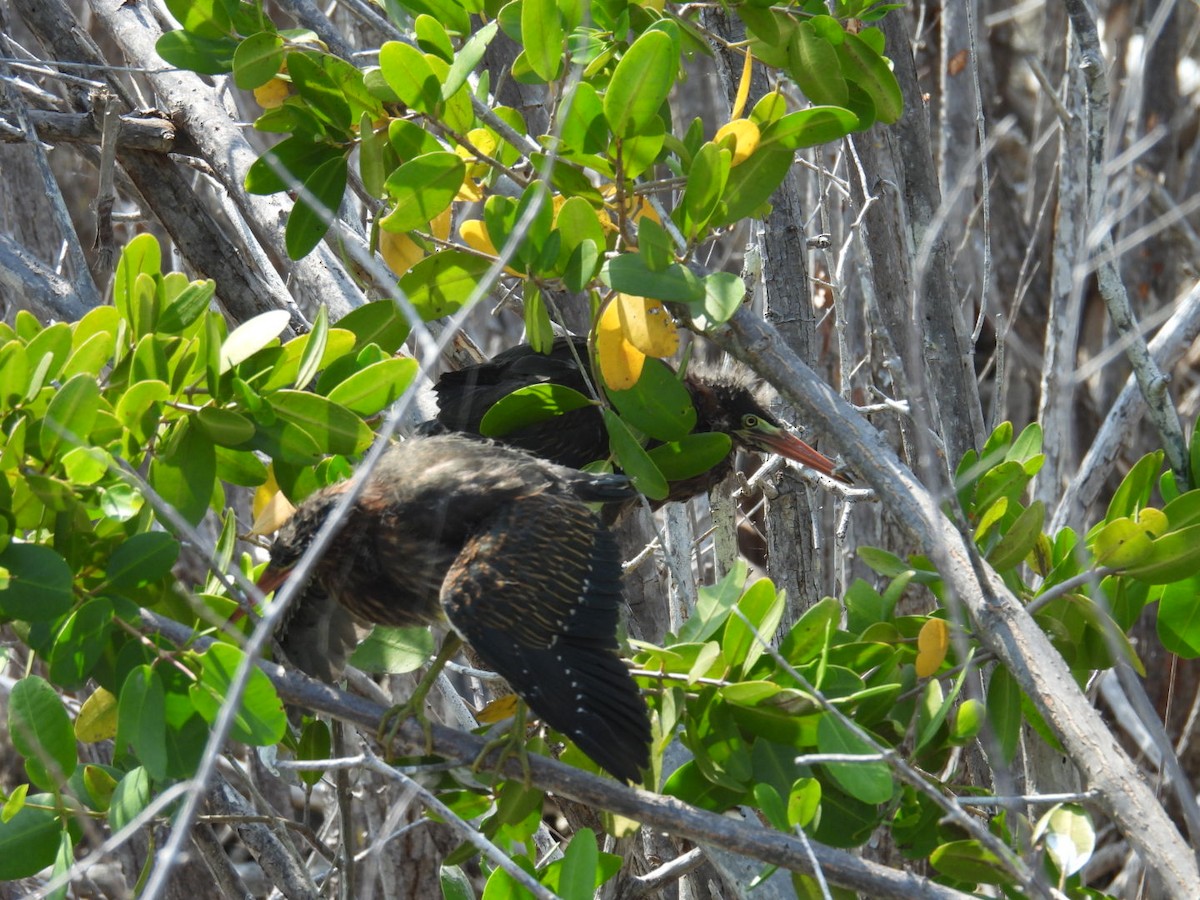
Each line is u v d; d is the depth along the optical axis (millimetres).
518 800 7035
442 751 7113
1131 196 15625
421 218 7633
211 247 10539
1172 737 14680
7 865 6965
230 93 11023
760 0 7941
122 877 11656
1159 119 18062
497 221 7434
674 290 6992
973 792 7566
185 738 6594
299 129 8500
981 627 6582
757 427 10500
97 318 7246
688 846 10023
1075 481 10234
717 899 9625
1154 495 15852
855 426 7129
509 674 6801
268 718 6512
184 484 7055
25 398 6660
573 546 7191
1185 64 20938
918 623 7469
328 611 7922
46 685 6738
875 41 8781
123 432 6887
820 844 6434
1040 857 7125
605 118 7254
